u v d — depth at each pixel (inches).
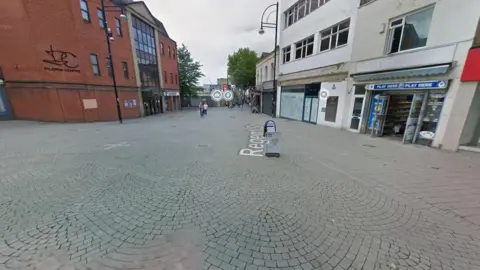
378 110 382.6
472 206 142.3
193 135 406.0
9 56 544.4
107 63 690.8
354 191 163.8
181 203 142.7
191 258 93.6
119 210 133.0
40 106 571.8
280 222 121.9
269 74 903.7
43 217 123.9
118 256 94.3
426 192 162.7
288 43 666.8
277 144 255.9
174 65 1273.4
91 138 369.7
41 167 212.2
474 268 89.7
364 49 398.6
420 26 310.2
